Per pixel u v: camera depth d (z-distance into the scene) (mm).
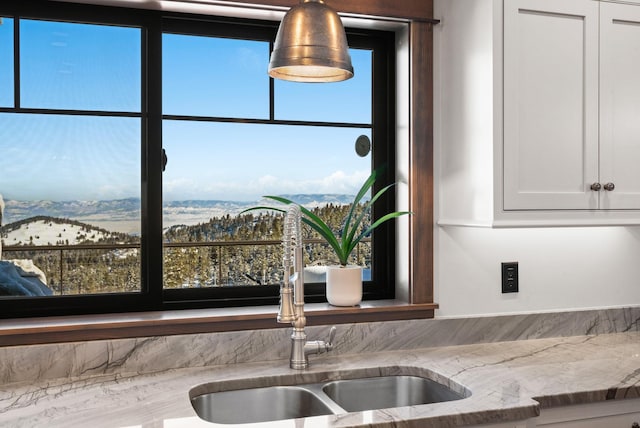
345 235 2131
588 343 2248
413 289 2184
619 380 1781
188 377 1833
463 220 2109
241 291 2166
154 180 2055
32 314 1946
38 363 1804
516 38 1969
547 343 2252
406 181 2240
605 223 2066
